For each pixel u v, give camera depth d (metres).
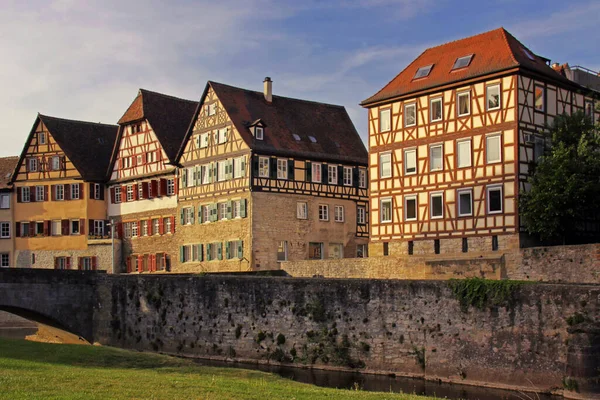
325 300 36.16
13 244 71.00
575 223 41.84
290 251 56.88
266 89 61.12
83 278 44.59
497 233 43.22
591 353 27.61
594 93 47.38
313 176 59.00
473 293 31.42
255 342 38.31
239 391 21.36
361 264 47.91
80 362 28.17
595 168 39.94
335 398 21.14
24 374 22.34
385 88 50.44
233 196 56.84
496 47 45.50
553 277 37.12
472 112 45.06
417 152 47.88
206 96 60.12
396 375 33.53
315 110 64.12
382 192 49.78
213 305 40.16
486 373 30.81
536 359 29.44
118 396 19.59
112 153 70.31
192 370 28.58
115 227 68.44
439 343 32.34
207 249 59.22
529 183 43.16
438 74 47.38
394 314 33.94
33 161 70.69
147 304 42.72
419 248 47.28
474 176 44.66
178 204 62.59
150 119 65.56
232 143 57.19
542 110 44.69
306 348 36.47
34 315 44.22
